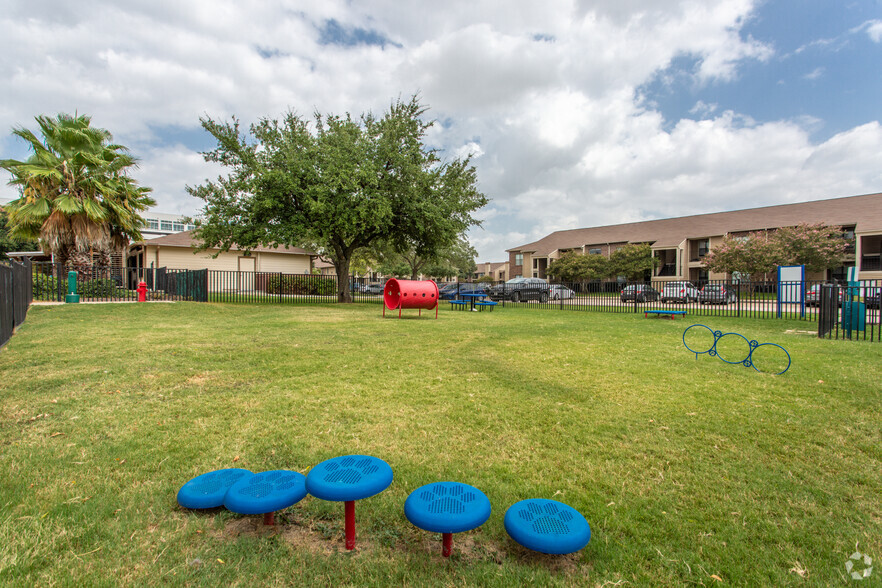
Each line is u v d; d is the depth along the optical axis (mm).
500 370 5797
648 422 3793
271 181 17406
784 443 3350
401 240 21969
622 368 5969
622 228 47938
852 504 2494
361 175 17469
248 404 4172
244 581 1828
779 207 38312
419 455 3080
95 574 1844
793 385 5051
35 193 15727
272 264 32094
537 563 1984
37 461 2873
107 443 3195
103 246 17062
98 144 16859
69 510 2309
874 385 5027
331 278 26016
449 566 1956
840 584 1840
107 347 6812
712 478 2791
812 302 16641
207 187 18062
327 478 2043
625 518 2326
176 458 2971
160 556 1975
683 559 2006
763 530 2232
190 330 9180
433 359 6496
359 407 4137
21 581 1781
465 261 59875
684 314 14531
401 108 20188
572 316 15180
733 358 6719
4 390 4461
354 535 2068
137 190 18594
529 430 3590
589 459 3049
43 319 10086
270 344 7562
